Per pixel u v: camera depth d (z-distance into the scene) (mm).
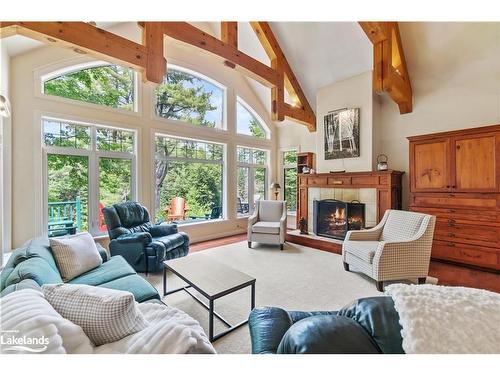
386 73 3451
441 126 4027
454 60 3770
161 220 4695
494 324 575
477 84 3686
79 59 3611
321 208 4863
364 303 723
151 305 1381
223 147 5688
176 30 3125
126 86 4227
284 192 6750
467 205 3250
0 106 2215
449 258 3396
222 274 2139
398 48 3859
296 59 4938
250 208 6352
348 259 3145
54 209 3527
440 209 3479
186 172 5094
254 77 4293
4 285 1306
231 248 4410
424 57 3955
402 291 690
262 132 6668
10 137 3080
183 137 4879
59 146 3543
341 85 4793
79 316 953
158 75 2965
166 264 2387
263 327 1123
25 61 3195
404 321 600
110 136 4039
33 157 3256
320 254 4012
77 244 2168
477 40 3482
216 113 5613
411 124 4348
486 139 3105
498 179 3020
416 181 3697
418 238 2639
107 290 1043
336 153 4844
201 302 2338
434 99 4098
